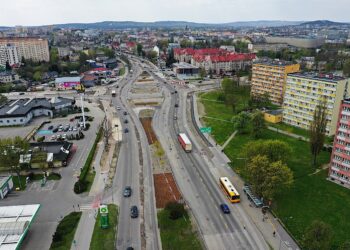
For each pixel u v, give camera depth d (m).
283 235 80.38
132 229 82.25
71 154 129.38
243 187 102.06
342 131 102.38
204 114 184.25
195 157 125.94
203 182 106.56
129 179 108.38
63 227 81.69
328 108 146.88
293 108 165.12
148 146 137.00
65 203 94.38
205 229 82.38
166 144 139.25
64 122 173.12
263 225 84.25
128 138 146.62
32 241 78.19
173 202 89.75
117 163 120.56
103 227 82.00
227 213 89.00
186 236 79.38
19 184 105.44
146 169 115.62
